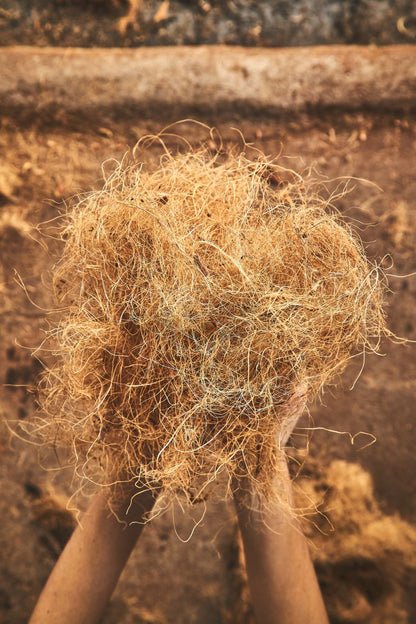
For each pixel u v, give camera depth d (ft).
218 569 3.83
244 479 2.53
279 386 2.32
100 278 2.45
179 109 4.02
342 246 2.52
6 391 3.93
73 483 3.88
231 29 4.16
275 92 3.99
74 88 4.05
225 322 2.24
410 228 3.94
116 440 2.50
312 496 3.75
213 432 2.35
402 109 3.99
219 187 2.66
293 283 2.37
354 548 3.71
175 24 4.17
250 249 2.35
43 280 3.96
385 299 3.90
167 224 2.32
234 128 4.01
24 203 4.03
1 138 4.07
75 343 2.52
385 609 3.71
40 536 3.90
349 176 3.83
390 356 3.90
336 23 4.13
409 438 3.87
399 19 4.10
